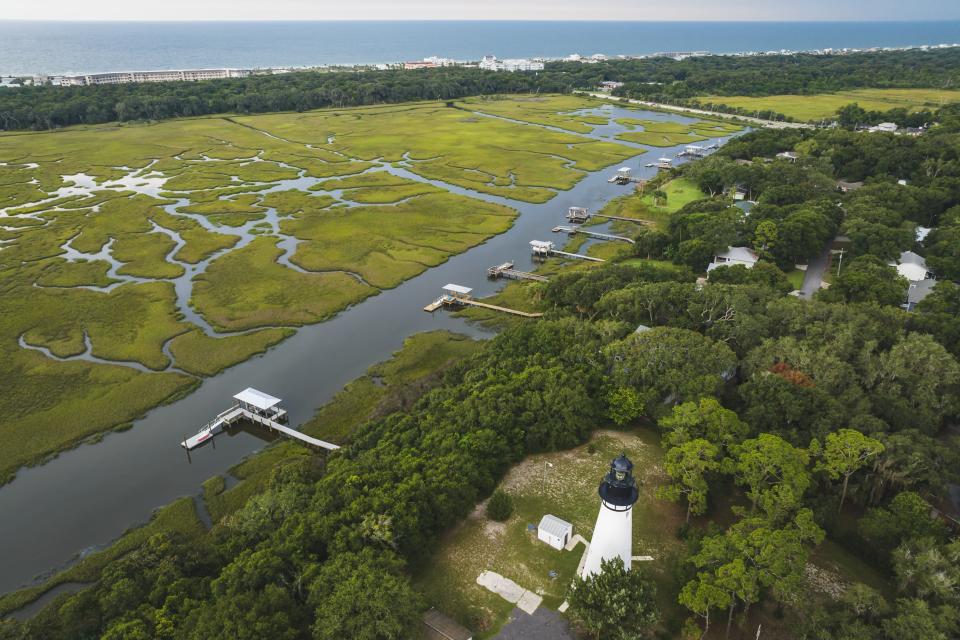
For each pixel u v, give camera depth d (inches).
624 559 1631.4
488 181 6929.1
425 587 1785.2
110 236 5172.2
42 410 2918.3
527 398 2452.0
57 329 3651.6
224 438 2787.9
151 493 2428.6
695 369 2486.5
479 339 3592.5
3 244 4953.3
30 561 2105.1
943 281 3368.6
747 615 1679.4
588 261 4773.6
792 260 4288.9
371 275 4485.7
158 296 4074.8
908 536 1791.3
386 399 2901.1
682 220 4712.1
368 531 1765.5
